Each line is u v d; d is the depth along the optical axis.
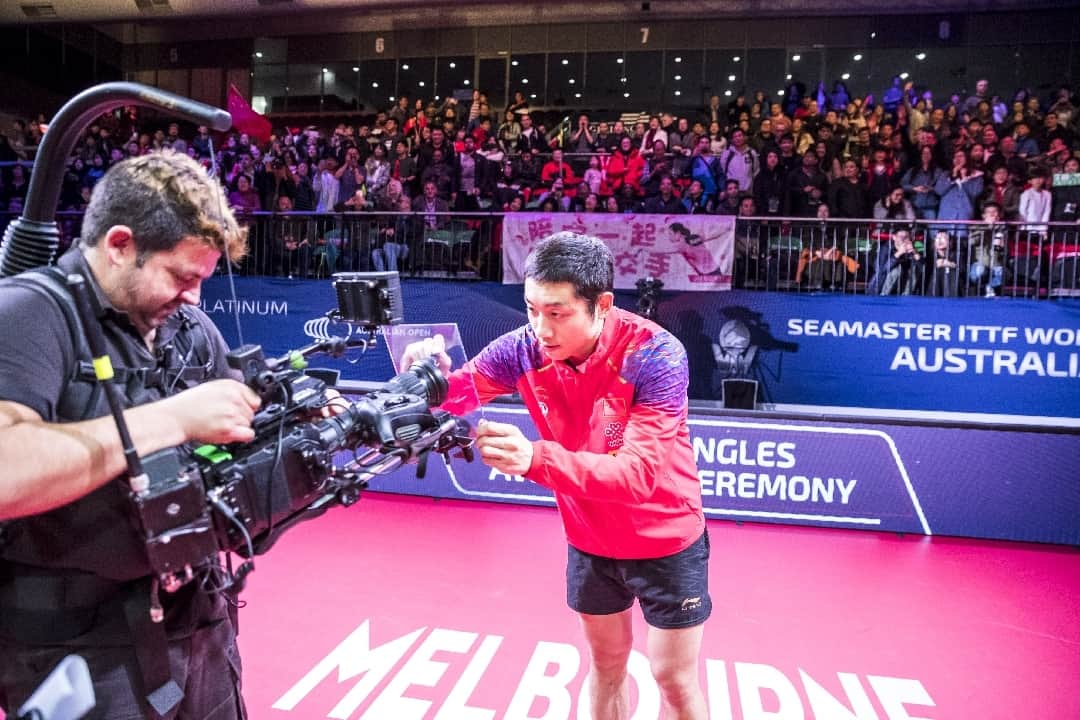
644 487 1.72
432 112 11.09
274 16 14.05
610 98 13.74
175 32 14.78
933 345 6.77
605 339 1.93
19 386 1.13
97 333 1.22
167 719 1.37
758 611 3.89
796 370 7.06
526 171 9.42
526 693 2.96
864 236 7.74
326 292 7.69
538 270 1.75
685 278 7.34
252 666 3.12
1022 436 5.14
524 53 13.90
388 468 1.43
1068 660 3.44
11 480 1.04
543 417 2.15
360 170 9.52
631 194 8.81
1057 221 7.37
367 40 14.38
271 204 9.23
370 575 4.18
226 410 1.20
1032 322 6.54
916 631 3.71
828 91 12.96
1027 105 9.77
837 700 3.02
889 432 5.27
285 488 1.27
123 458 1.12
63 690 1.01
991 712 2.96
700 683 3.12
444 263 8.27
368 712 2.80
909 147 9.23
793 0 12.25
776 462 5.38
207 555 1.16
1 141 10.80
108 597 1.30
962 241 7.51
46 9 13.45
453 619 3.63
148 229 1.21
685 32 13.37
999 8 11.95
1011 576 4.51
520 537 4.91
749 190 8.81
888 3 12.04
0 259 1.44
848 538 5.15
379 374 7.20
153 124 12.63
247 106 9.04
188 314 1.57
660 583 2.07
